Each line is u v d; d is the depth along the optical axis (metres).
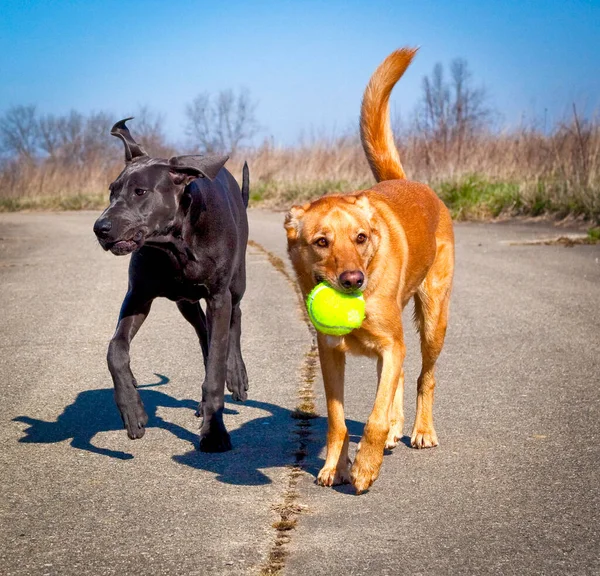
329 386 3.84
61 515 3.37
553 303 7.79
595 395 4.93
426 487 3.64
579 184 15.17
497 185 17.20
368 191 4.56
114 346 4.23
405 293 4.36
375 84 5.37
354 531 3.15
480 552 2.93
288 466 3.99
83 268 11.59
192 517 3.33
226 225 4.54
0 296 9.20
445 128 19.59
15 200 35.19
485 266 10.19
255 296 8.70
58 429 4.64
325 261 3.87
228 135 52.88
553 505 3.35
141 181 4.21
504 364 5.74
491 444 4.18
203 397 4.35
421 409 4.33
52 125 64.56
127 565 2.89
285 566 2.85
